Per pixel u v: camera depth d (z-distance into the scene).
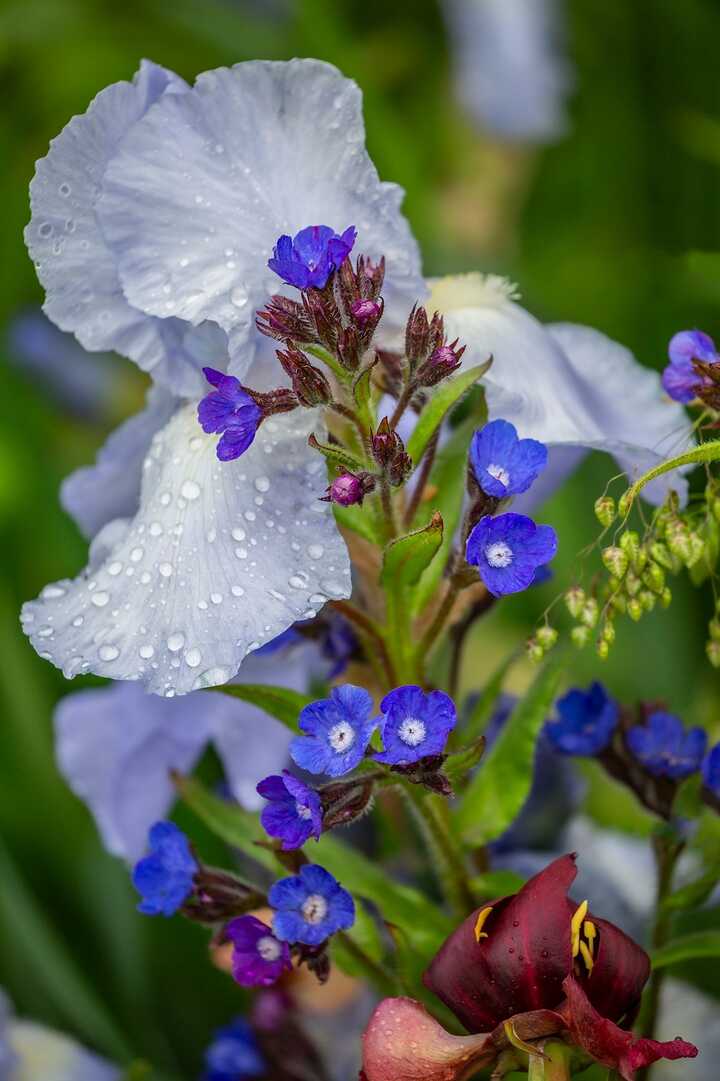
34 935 0.72
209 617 0.54
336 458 0.54
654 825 0.59
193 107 0.56
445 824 0.59
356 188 0.56
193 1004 0.73
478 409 0.57
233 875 0.57
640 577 0.54
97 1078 0.69
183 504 0.55
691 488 0.79
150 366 0.58
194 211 0.56
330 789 0.53
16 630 0.82
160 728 0.64
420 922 0.58
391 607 0.57
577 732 0.59
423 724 0.52
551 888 0.53
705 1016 0.65
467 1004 0.53
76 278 0.58
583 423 0.58
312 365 0.54
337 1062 0.66
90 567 0.57
